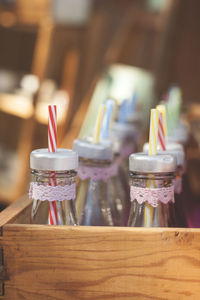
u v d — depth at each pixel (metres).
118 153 1.00
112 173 0.93
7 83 2.91
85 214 0.81
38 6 2.85
